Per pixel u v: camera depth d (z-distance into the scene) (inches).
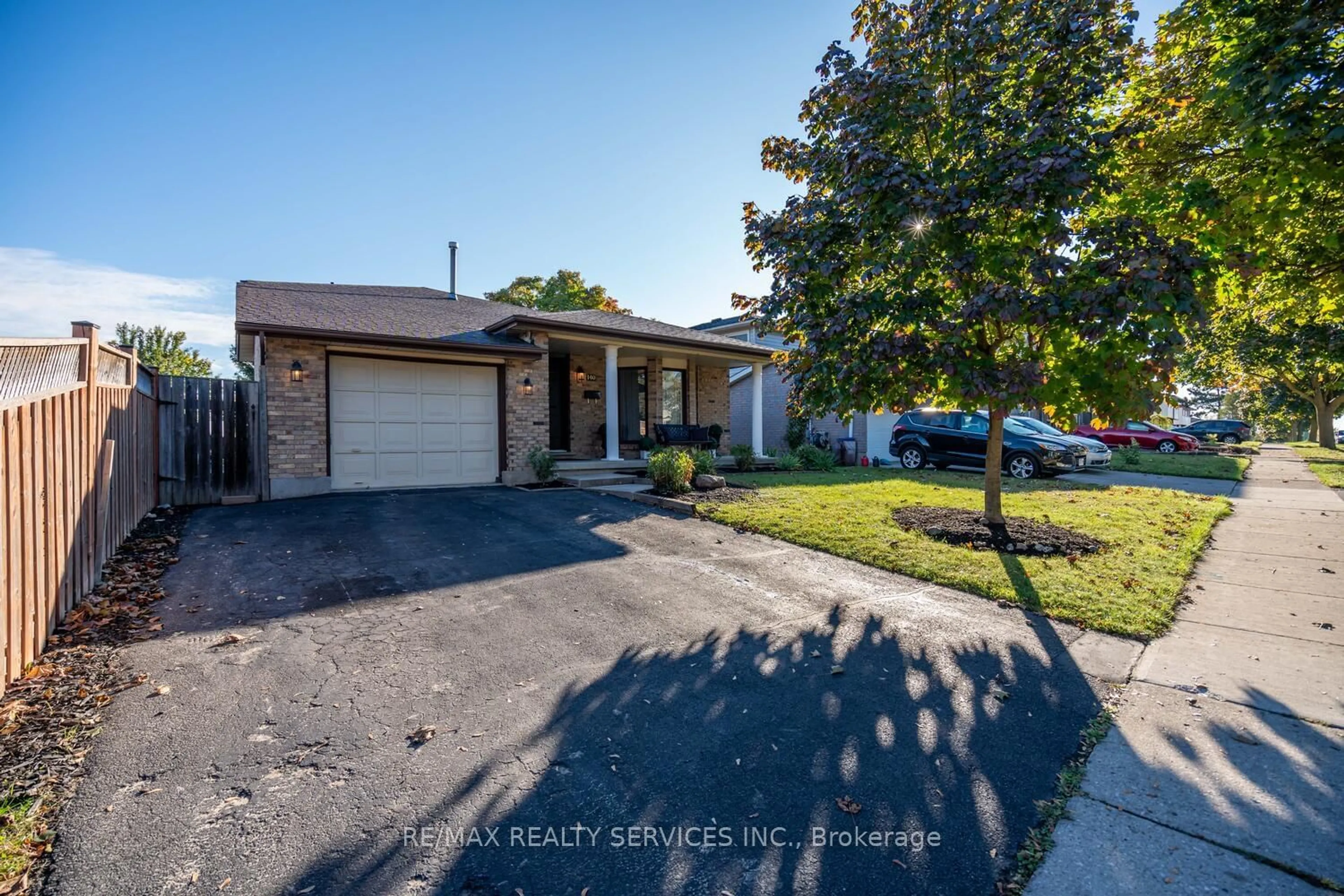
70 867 78.8
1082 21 201.3
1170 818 92.1
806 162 255.9
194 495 332.5
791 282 246.8
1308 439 1835.6
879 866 82.7
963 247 216.8
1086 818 92.6
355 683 134.1
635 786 100.2
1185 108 217.8
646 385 601.6
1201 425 1358.3
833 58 243.9
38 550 141.2
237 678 134.8
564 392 578.9
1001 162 203.3
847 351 236.7
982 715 124.5
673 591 203.9
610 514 326.0
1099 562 234.2
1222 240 212.5
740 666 147.4
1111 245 199.3
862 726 120.2
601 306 1219.9
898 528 288.0
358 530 275.1
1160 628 171.0
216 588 194.4
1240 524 315.6
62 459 159.3
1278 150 192.5
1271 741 113.3
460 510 325.1
